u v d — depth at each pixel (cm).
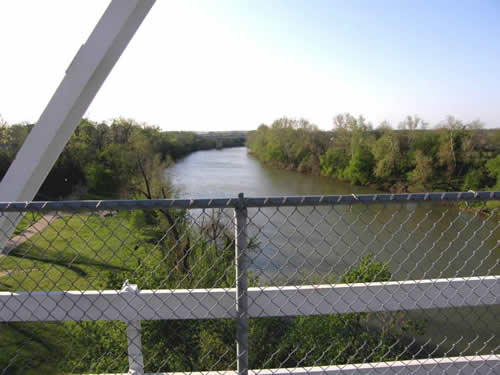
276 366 571
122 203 118
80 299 139
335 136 3956
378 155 3231
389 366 149
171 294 139
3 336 774
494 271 988
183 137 5684
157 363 510
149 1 165
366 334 615
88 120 2617
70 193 2297
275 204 123
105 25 158
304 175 4003
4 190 165
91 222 1367
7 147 2128
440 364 150
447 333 823
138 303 140
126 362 386
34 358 707
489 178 2786
